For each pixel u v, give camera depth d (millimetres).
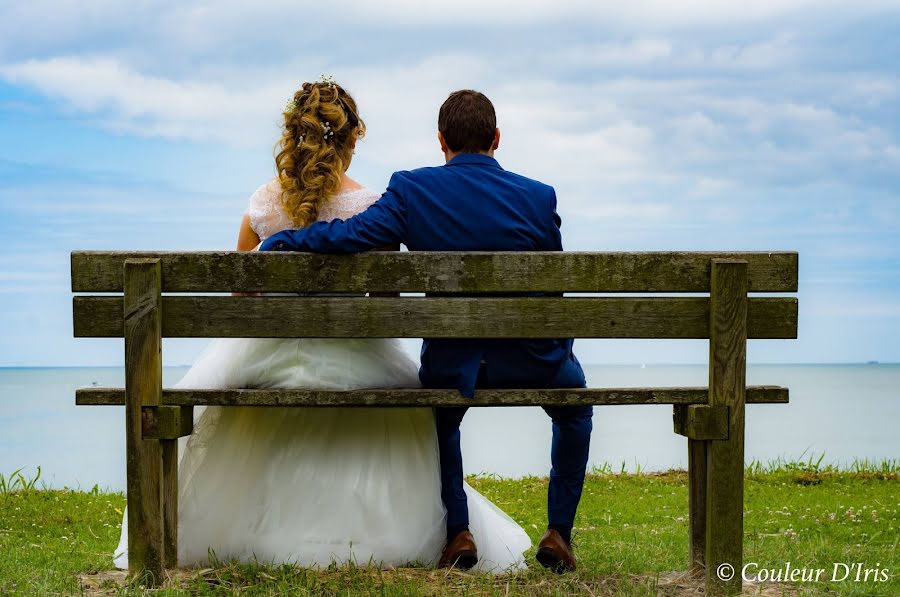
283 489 4012
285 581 3617
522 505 7555
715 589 3637
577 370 4020
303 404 3643
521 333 3660
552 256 3652
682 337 3684
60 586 3729
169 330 3658
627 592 3645
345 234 3648
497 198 3898
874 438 26406
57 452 24000
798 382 97875
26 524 6273
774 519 6469
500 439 28391
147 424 3613
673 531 5996
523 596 3586
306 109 4141
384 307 3662
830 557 4773
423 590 3572
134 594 3420
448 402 3672
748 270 3668
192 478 4125
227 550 4066
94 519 6590
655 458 19953
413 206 3840
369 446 4086
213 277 3654
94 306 3668
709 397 3654
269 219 4195
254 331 3660
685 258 3664
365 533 3998
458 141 4102
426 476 4117
